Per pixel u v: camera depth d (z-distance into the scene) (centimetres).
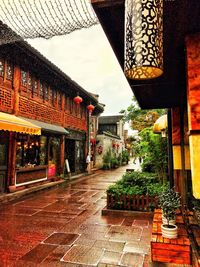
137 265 423
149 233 587
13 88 1096
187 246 382
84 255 464
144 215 739
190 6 185
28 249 493
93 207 870
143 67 141
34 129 1027
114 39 251
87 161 2158
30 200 990
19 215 755
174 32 221
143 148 1139
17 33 258
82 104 2152
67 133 1563
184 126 527
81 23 235
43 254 469
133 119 1583
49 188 1307
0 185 1009
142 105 577
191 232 425
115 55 283
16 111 1112
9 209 834
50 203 937
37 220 702
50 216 746
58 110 1611
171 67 327
